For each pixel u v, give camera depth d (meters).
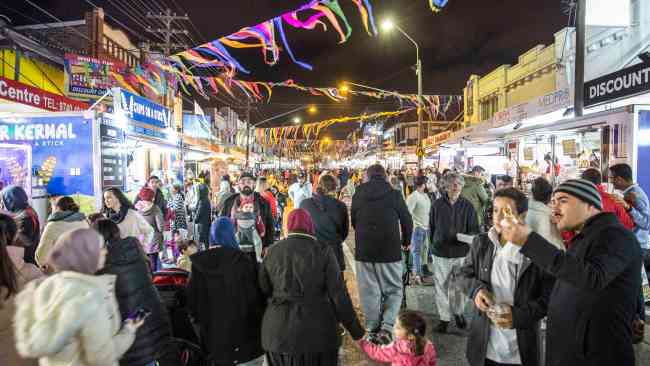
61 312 2.05
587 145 9.35
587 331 2.23
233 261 3.51
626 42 11.68
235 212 6.69
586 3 11.28
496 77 26.05
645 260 5.32
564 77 18.72
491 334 3.08
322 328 3.19
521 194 3.02
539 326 2.92
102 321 2.17
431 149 22.84
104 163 7.80
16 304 2.31
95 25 21.45
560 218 2.43
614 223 2.26
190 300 3.50
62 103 12.63
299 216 3.43
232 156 22.61
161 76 20.92
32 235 5.10
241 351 3.46
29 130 7.59
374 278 5.51
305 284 3.23
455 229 5.37
